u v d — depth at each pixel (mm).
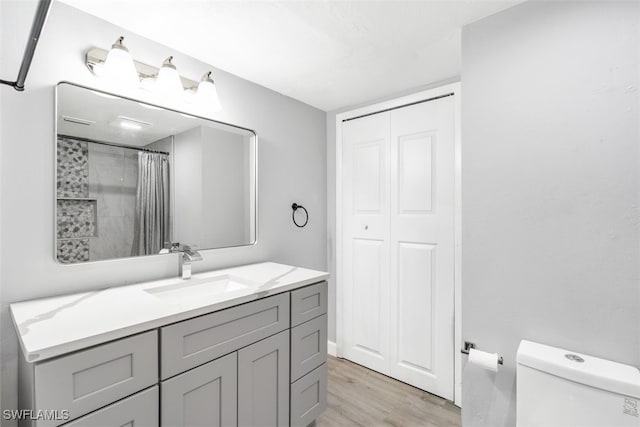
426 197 2113
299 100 2412
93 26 1347
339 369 2416
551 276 1251
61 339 830
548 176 1257
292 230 2357
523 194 1316
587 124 1173
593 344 1160
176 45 1600
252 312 1331
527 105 1303
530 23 1290
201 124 1761
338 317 2621
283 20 1394
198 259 1598
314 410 1668
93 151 1345
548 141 1255
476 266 1445
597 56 1151
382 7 1312
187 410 1102
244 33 1493
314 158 2572
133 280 1472
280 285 1462
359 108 2482
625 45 1101
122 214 1431
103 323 951
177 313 1054
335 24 1428
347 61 1783
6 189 1128
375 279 2387
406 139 2213
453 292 1983
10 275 1137
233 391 1256
